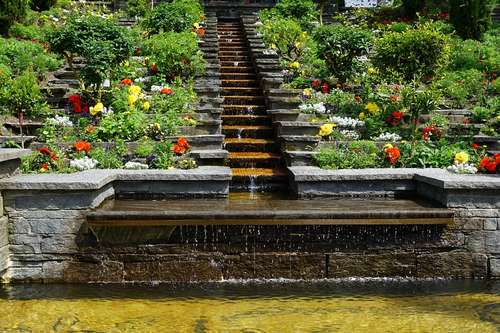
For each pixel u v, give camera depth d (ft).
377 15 56.03
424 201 20.79
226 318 15.24
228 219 18.25
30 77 26.71
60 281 18.62
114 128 26.32
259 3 62.54
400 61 30.99
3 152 18.25
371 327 14.70
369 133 28.84
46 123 27.35
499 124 29.76
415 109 28.22
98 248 18.56
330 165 24.43
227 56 43.09
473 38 47.24
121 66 34.71
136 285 18.22
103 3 59.06
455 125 29.60
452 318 15.33
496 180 19.25
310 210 18.75
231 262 18.71
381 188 22.31
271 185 24.90
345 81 35.91
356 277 18.94
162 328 14.57
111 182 21.31
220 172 22.29
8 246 18.56
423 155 24.86
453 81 35.88
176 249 18.58
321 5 56.08
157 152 24.44
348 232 18.86
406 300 16.78
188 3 54.03
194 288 17.87
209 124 28.19
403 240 19.02
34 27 46.57
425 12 53.67
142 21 49.01
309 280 18.72
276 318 15.26
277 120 29.94
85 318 15.26
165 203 20.39
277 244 18.74
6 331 14.40
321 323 14.94
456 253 19.16
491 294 17.40
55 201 18.49
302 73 38.17
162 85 33.27
